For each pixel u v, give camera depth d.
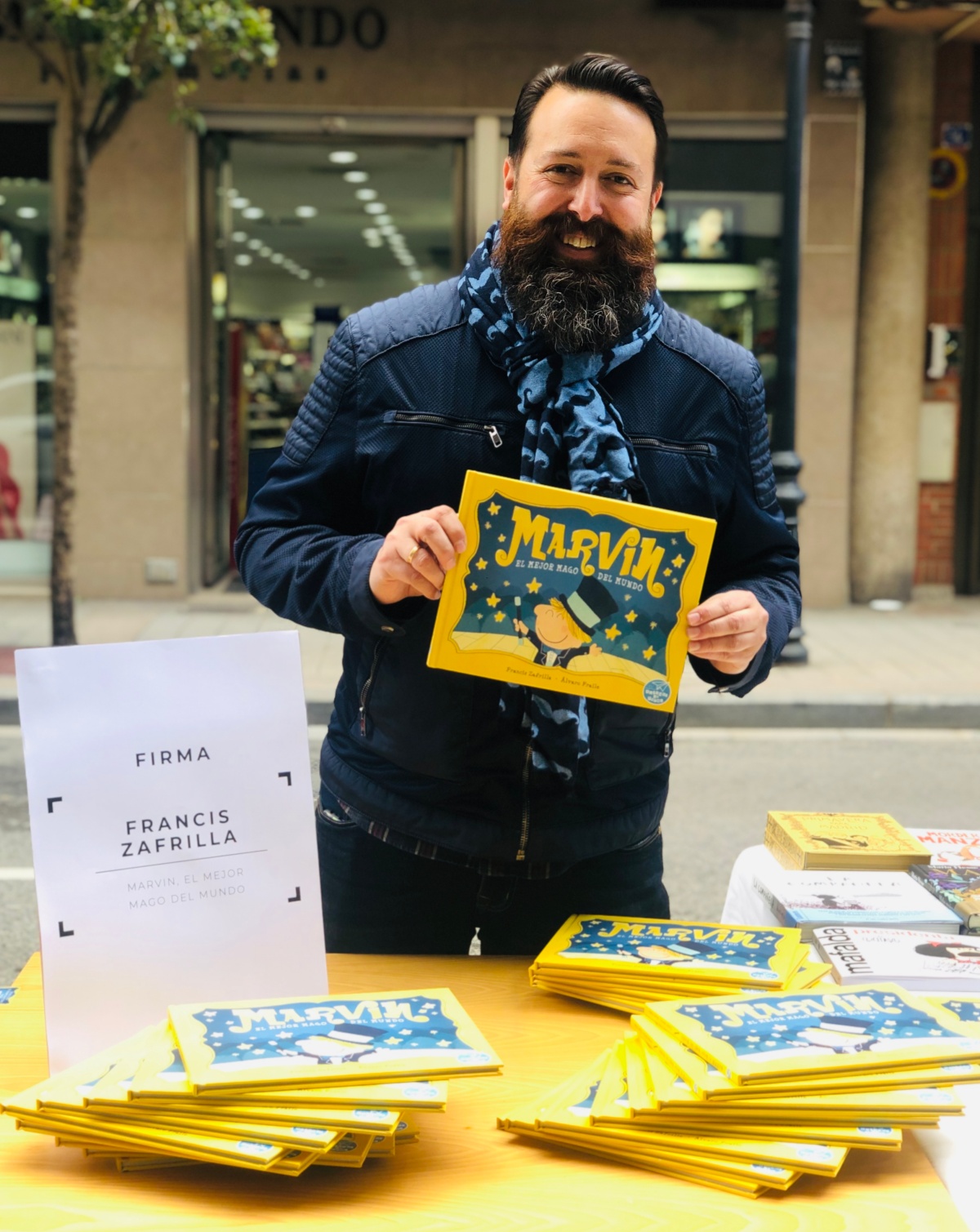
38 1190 1.33
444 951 2.02
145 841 1.56
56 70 7.23
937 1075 1.39
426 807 1.91
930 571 10.55
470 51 9.66
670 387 1.90
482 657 1.68
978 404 10.75
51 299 9.86
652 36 9.67
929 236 10.26
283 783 1.62
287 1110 1.32
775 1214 1.30
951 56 10.16
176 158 9.55
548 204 1.79
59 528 7.53
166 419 9.73
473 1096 1.52
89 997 1.53
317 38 9.61
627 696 1.69
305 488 1.92
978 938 1.90
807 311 9.88
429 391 1.87
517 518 1.65
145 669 1.58
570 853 1.92
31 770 1.53
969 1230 1.28
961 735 7.20
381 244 10.39
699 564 1.67
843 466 10.02
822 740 7.06
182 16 6.77
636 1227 1.27
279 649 1.63
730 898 2.36
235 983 1.58
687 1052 1.44
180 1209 1.30
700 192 9.85
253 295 10.63
